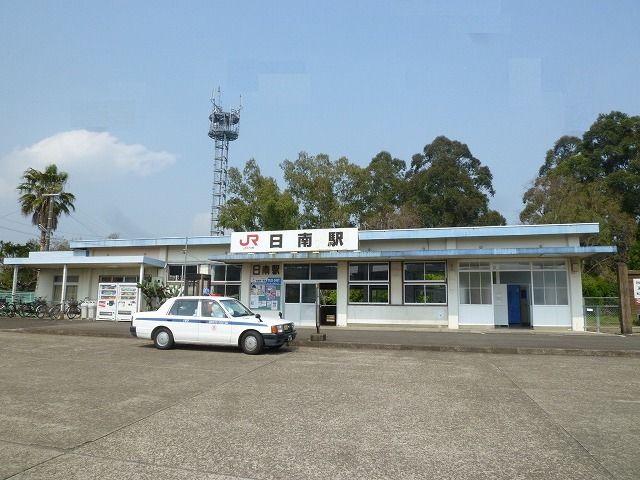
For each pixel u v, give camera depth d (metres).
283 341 13.22
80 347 14.03
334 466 4.79
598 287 33.09
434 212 49.81
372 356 12.80
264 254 24.00
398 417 6.62
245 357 12.37
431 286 23.56
